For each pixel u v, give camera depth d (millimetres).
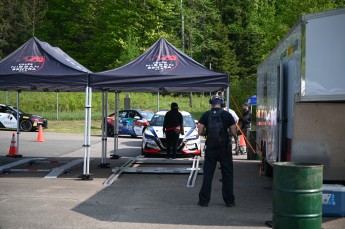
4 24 60500
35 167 14625
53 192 10578
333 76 7691
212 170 9336
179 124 15891
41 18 62188
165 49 13242
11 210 8812
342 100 7730
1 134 27406
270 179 12758
